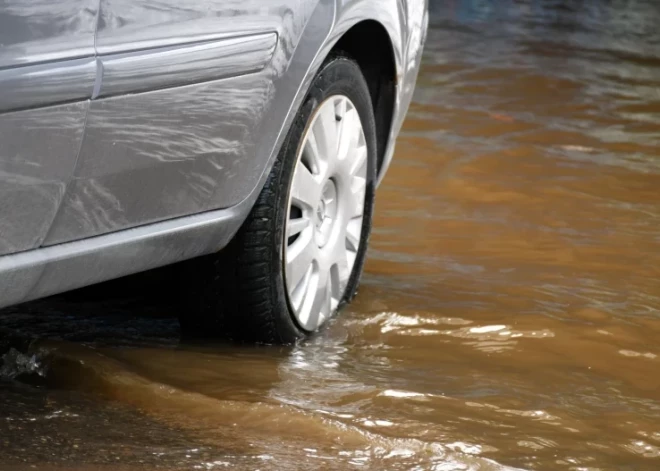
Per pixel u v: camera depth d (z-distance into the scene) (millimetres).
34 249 2959
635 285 5203
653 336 4461
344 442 3139
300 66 3738
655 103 10688
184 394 3363
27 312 4273
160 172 3270
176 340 4066
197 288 3959
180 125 3260
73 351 3561
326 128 4094
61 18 2764
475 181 7164
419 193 6781
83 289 4625
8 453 2865
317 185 4078
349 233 4453
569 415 3514
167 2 3100
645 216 6613
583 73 12195
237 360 3875
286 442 3127
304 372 3809
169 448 3008
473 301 4746
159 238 3383
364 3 4129
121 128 3045
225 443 3086
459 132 8672
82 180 2994
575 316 4641
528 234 6035
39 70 2725
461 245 5750
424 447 3117
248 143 3600
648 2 21812
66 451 2922
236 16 3383
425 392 3629
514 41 14430
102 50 2898
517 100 10320
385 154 4887
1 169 2725
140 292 4684
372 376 3812
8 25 2635
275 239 3863
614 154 8336
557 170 7652
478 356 4137
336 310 4469
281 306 3984
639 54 14211
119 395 3377
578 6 19859
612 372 4043
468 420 3406
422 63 11961
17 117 2709
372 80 4703
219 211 3643
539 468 3068
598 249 5812
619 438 3359
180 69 3180
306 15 3723
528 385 3832
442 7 17875
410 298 4738
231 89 3424
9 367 3535
